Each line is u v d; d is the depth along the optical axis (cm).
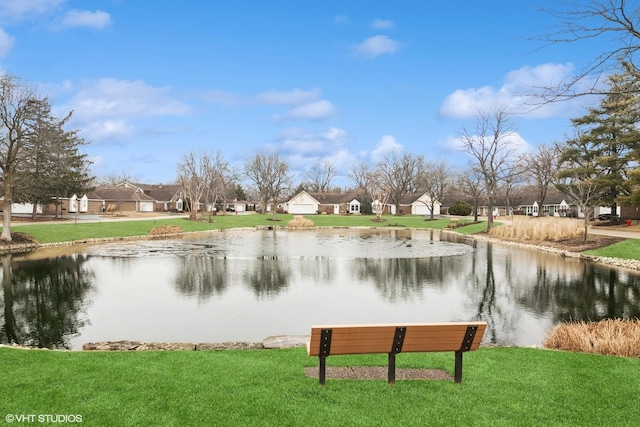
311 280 2016
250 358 740
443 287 1877
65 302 1547
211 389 565
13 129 3253
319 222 7200
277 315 1388
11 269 2278
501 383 607
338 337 557
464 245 3741
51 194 5175
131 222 5241
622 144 4338
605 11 675
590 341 872
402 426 460
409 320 1348
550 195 8188
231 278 2044
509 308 1509
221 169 8231
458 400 534
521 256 2953
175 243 3741
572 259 2800
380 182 10431
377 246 3612
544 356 768
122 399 530
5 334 1177
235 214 8950
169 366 675
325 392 553
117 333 1187
